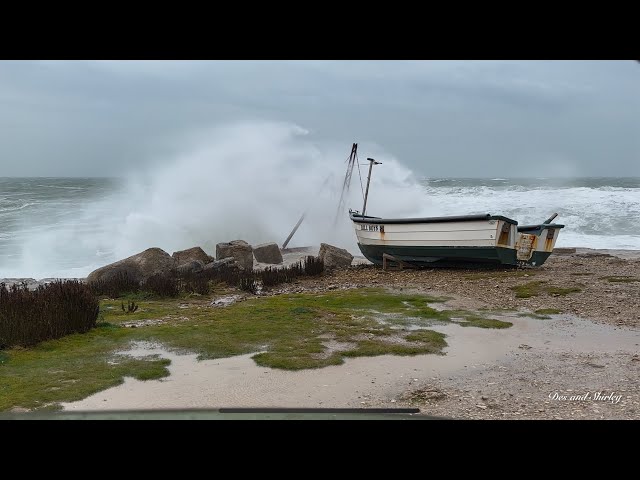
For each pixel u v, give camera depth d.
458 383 7.51
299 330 10.39
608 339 9.95
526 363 8.47
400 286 16.64
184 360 8.53
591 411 6.16
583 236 30.81
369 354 8.91
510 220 18.12
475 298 14.34
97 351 8.91
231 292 16.03
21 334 9.12
